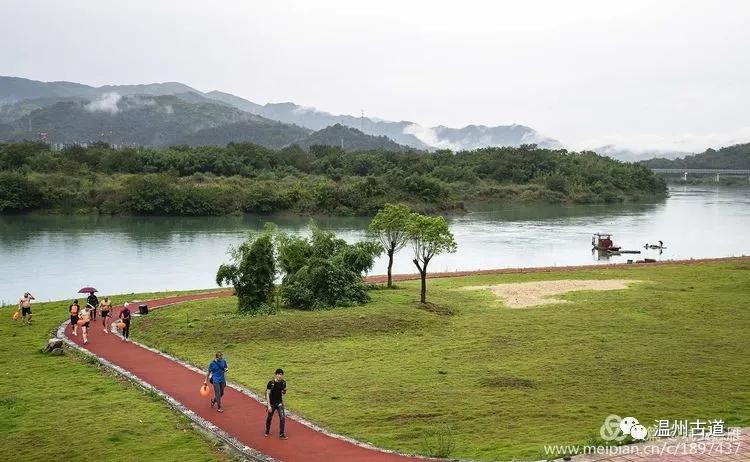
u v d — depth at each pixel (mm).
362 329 40938
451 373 31234
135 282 74250
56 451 20672
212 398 26766
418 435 22062
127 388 28359
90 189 152875
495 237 119875
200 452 20531
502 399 26469
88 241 108625
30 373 30891
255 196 155125
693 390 27500
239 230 126438
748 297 53125
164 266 85062
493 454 19531
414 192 170500
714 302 50844
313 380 30078
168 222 139000
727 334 39656
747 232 129500
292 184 179250
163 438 21906
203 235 118250
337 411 25203
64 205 148125
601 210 182250
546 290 58094
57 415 24328
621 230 132750
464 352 35844
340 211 155500
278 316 42906
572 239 117375
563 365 32250
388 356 35125
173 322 42281
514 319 45375
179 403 25938
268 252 45312
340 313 44094
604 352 35031
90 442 21391
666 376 29906
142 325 42188
